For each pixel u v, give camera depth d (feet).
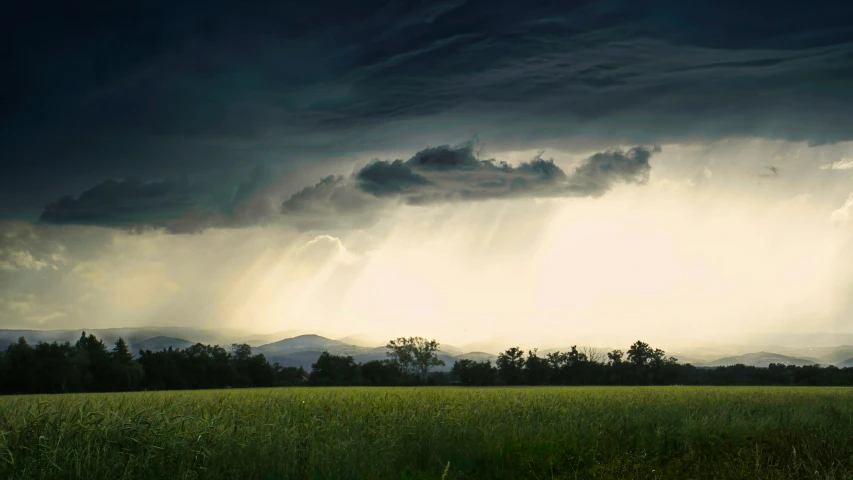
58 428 36.60
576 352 405.39
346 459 36.88
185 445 36.29
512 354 407.03
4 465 32.27
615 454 39.09
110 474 32.68
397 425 46.83
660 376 391.04
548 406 68.33
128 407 47.21
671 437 47.34
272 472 35.32
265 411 55.11
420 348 411.34
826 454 39.37
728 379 383.86
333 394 96.32
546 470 37.35
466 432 45.68
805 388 194.18
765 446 41.88
